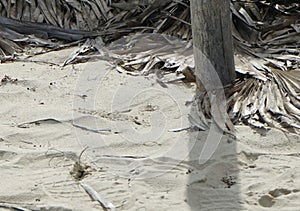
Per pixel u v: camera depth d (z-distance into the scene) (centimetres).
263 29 1462
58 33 1597
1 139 1072
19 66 1424
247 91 1190
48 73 1374
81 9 1652
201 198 895
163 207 876
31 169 986
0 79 1335
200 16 1174
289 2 1556
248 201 883
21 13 1664
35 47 1554
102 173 970
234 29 1465
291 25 1473
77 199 904
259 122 1100
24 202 900
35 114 1164
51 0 1673
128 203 890
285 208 865
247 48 1389
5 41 1562
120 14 1623
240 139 1052
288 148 1027
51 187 934
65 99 1235
